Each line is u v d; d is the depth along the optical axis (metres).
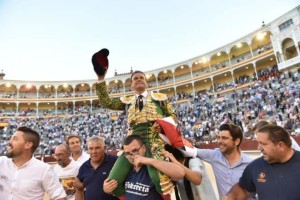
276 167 2.16
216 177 3.35
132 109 2.96
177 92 47.09
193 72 46.84
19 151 2.83
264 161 2.29
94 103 51.38
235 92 30.80
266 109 20.47
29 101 48.19
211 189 2.89
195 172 2.68
